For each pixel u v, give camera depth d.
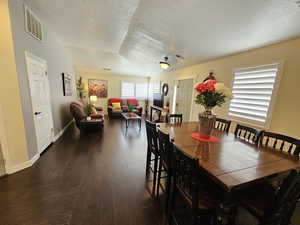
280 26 1.74
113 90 7.28
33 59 2.37
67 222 1.34
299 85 1.87
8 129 1.94
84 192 1.74
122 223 1.36
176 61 4.09
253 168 1.10
